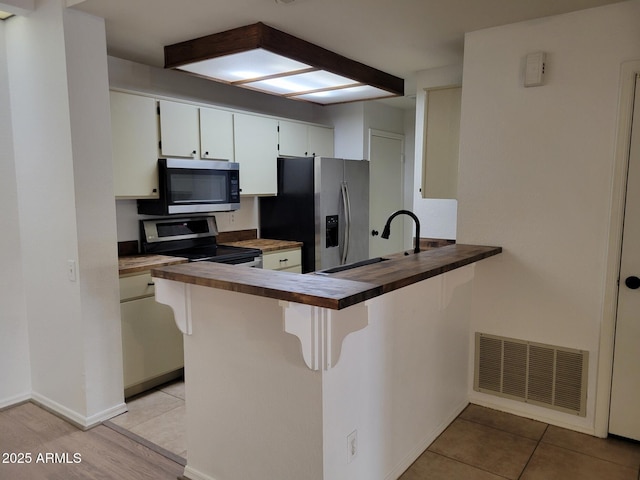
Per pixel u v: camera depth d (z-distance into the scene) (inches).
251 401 77.5
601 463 92.1
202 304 82.9
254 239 176.9
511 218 108.7
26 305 118.1
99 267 106.7
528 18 101.6
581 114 98.7
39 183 108.2
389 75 150.7
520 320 109.8
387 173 213.8
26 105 107.9
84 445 100.3
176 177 133.4
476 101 111.0
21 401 119.4
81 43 100.0
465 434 103.5
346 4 93.7
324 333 65.5
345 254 175.9
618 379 99.8
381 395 82.8
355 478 77.4
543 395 108.3
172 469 91.8
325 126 195.2
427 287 94.7
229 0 91.9
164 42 119.0
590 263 100.3
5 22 109.4
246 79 137.1
